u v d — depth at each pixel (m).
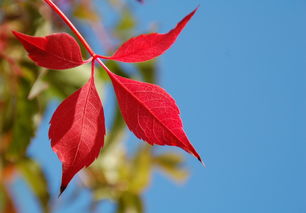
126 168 1.15
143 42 0.61
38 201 1.07
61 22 0.93
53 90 0.91
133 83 0.62
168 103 0.62
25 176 1.05
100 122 0.62
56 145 0.61
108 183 1.12
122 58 0.62
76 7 1.01
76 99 0.62
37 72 0.90
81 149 0.62
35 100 0.93
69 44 0.61
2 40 0.89
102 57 0.62
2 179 1.04
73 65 0.61
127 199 1.13
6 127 0.93
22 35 0.60
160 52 0.62
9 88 0.92
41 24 0.88
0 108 0.93
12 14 0.89
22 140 0.93
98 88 0.94
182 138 0.62
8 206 1.08
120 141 1.03
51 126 0.61
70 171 0.61
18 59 0.90
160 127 0.62
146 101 0.62
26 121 0.93
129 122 0.62
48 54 0.61
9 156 0.94
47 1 0.61
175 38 0.61
